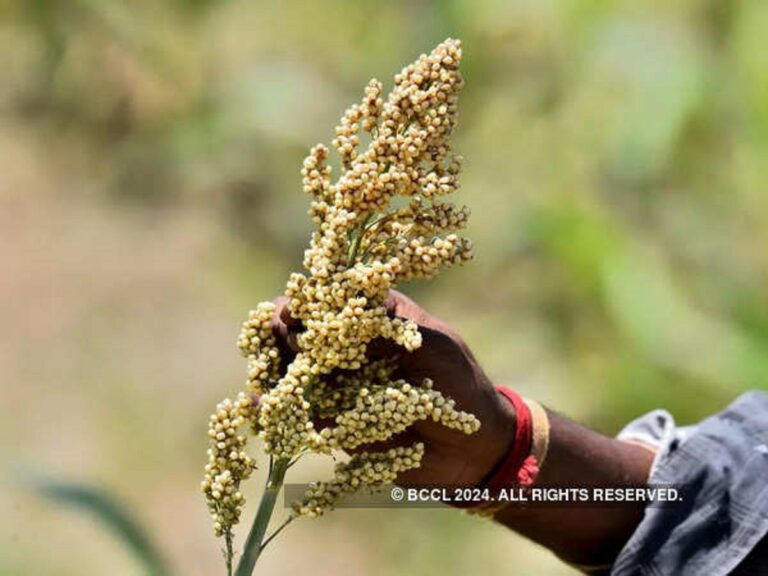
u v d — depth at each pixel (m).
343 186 2.21
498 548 6.59
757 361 6.40
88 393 7.33
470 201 7.20
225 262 8.02
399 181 2.21
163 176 8.41
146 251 8.15
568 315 6.83
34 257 8.16
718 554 2.68
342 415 2.25
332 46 7.78
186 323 7.69
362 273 2.20
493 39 7.21
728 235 6.70
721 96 6.63
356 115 2.23
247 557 2.24
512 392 2.64
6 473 6.51
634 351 6.52
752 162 6.63
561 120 6.98
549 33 7.02
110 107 8.40
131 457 6.98
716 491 2.71
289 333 2.31
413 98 2.20
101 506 2.64
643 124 6.62
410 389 2.24
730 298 6.56
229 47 7.88
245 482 6.37
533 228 6.77
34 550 6.23
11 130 8.81
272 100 7.68
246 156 7.98
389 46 7.66
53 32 8.04
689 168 6.76
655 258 6.62
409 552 6.62
